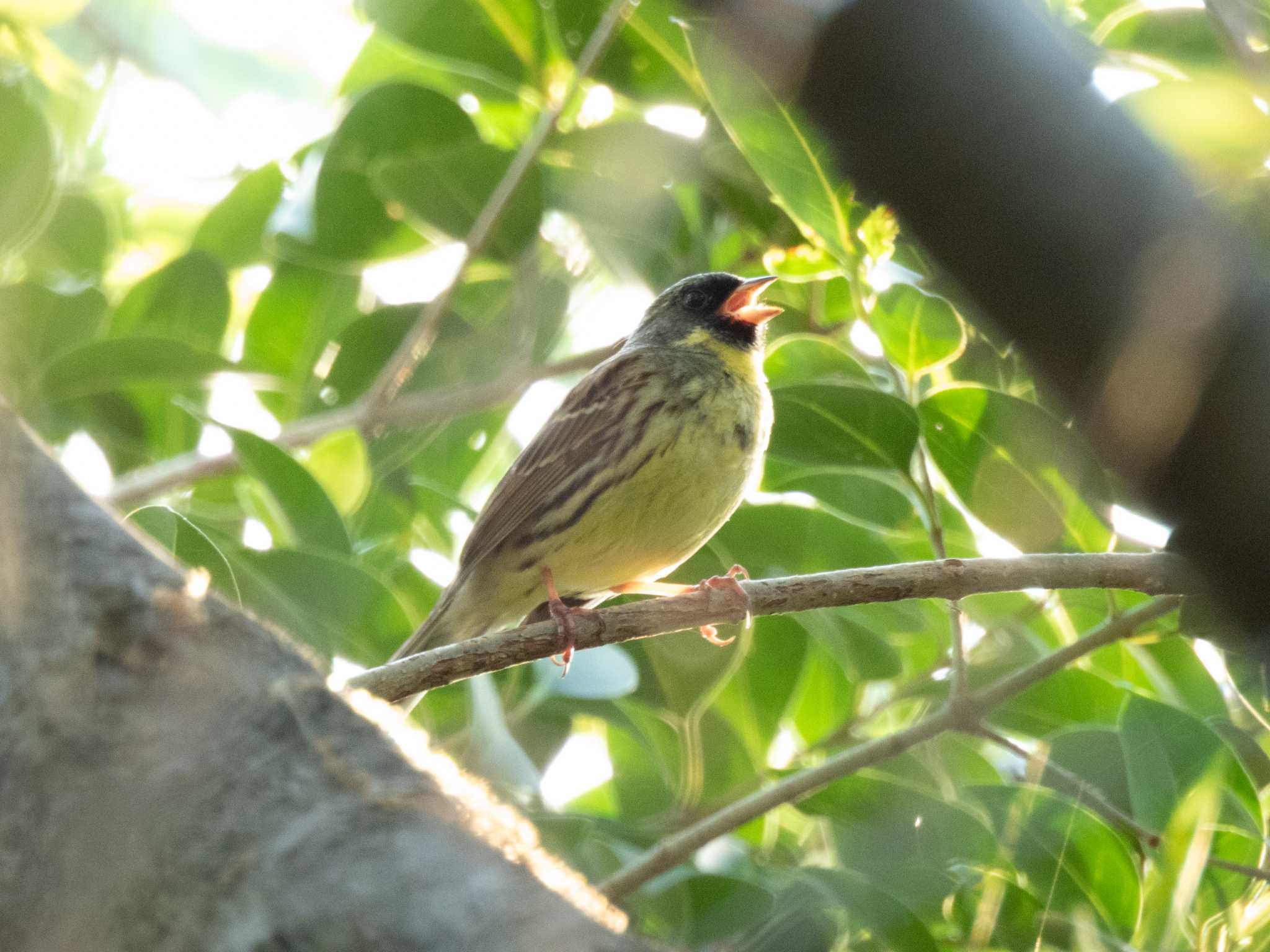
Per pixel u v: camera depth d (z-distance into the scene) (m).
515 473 11.77
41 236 13.85
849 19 3.57
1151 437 3.88
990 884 9.91
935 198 3.73
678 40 11.56
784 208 9.98
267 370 13.69
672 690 11.12
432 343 13.49
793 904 10.02
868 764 9.52
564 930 3.03
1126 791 10.41
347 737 3.49
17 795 3.42
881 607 11.68
